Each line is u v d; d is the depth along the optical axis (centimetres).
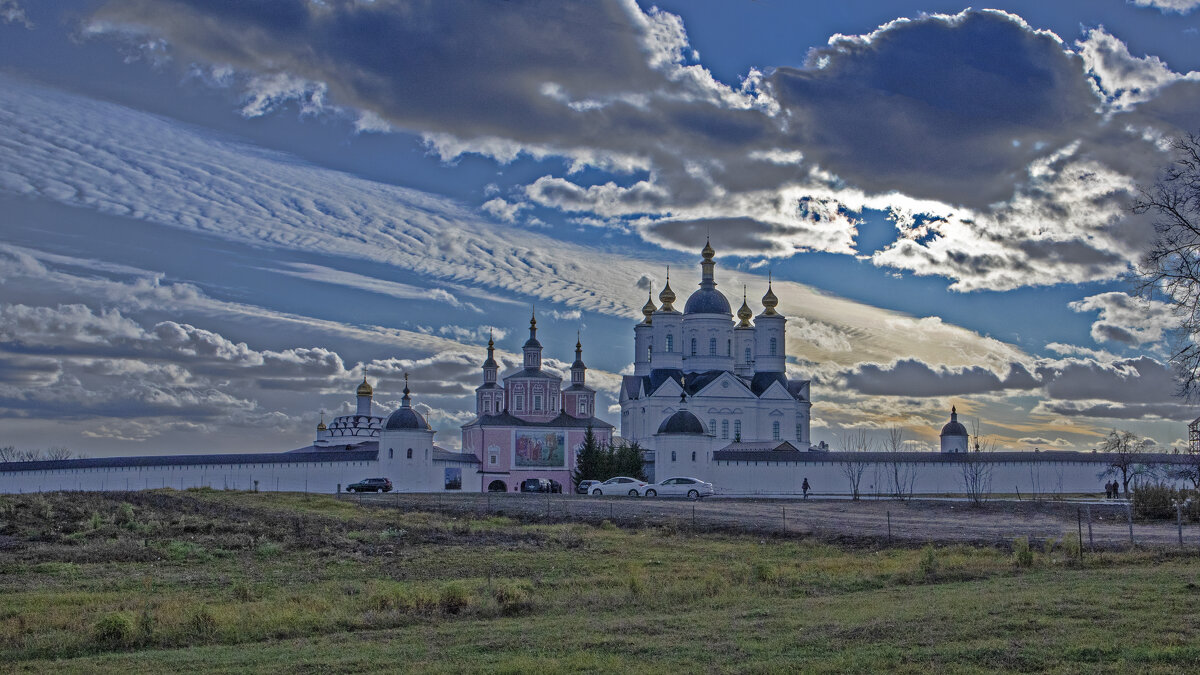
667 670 2402
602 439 13125
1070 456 10181
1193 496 6969
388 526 6203
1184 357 3606
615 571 4431
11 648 2861
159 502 7200
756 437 13262
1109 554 4275
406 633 2984
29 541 5300
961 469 10219
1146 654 2345
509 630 2966
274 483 10625
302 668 2531
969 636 2612
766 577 3919
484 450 12738
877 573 4006
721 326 13800
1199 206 3569
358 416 15400
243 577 4272
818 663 2408
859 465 10350
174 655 2742
